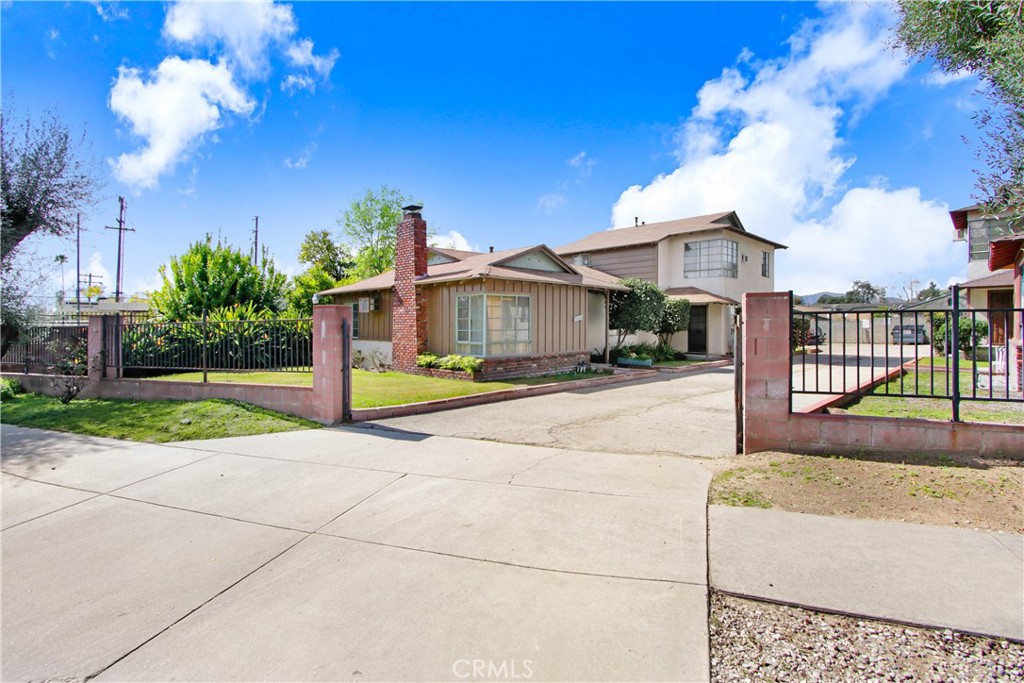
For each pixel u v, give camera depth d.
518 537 3.59
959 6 4.41
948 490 4.02
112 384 9.99
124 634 2.57
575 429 7.35
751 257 23.81
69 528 3.99
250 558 3.40
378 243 38.16
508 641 2.41
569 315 15.54
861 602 2.65
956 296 4.73
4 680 2.23
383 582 3.02
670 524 3.73
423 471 5.24
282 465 5.59
